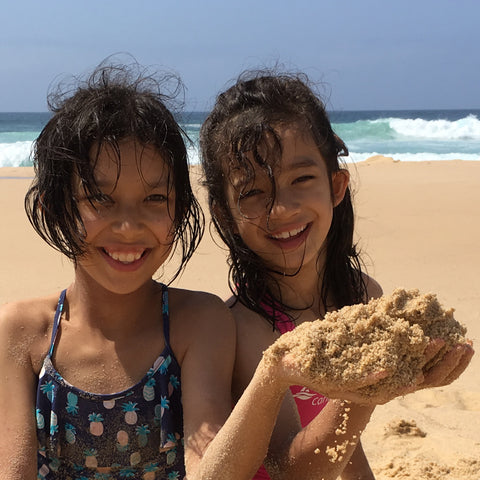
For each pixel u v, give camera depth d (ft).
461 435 3.92
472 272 7.06
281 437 1.96
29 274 7.11
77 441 2.06
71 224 2.00
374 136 40.78
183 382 2.06
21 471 1.93
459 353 1.56
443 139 39.63
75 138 1.98
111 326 2.11
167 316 2.15
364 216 10.29
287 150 2.22
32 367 2.09
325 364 1.53
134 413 2.07
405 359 1.54
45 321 2.14
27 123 69.87
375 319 1.55
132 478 2.08
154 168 2.00
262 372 1.64
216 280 6.81
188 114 2.80
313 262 2.40
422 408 4.35
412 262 7.50
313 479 1.88
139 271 2.02
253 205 2.24
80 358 2.09
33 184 2.27
